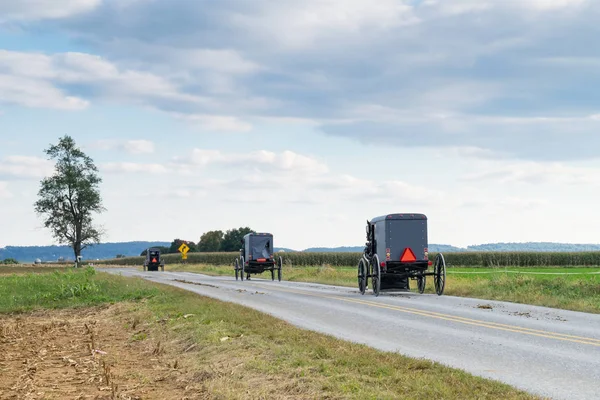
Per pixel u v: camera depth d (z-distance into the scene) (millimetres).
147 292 27844
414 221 27906
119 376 11344
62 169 106375
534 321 16922
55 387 10484
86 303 26297
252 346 12617
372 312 19703
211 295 27000
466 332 14953
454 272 52438
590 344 12984
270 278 49344
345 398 8258
